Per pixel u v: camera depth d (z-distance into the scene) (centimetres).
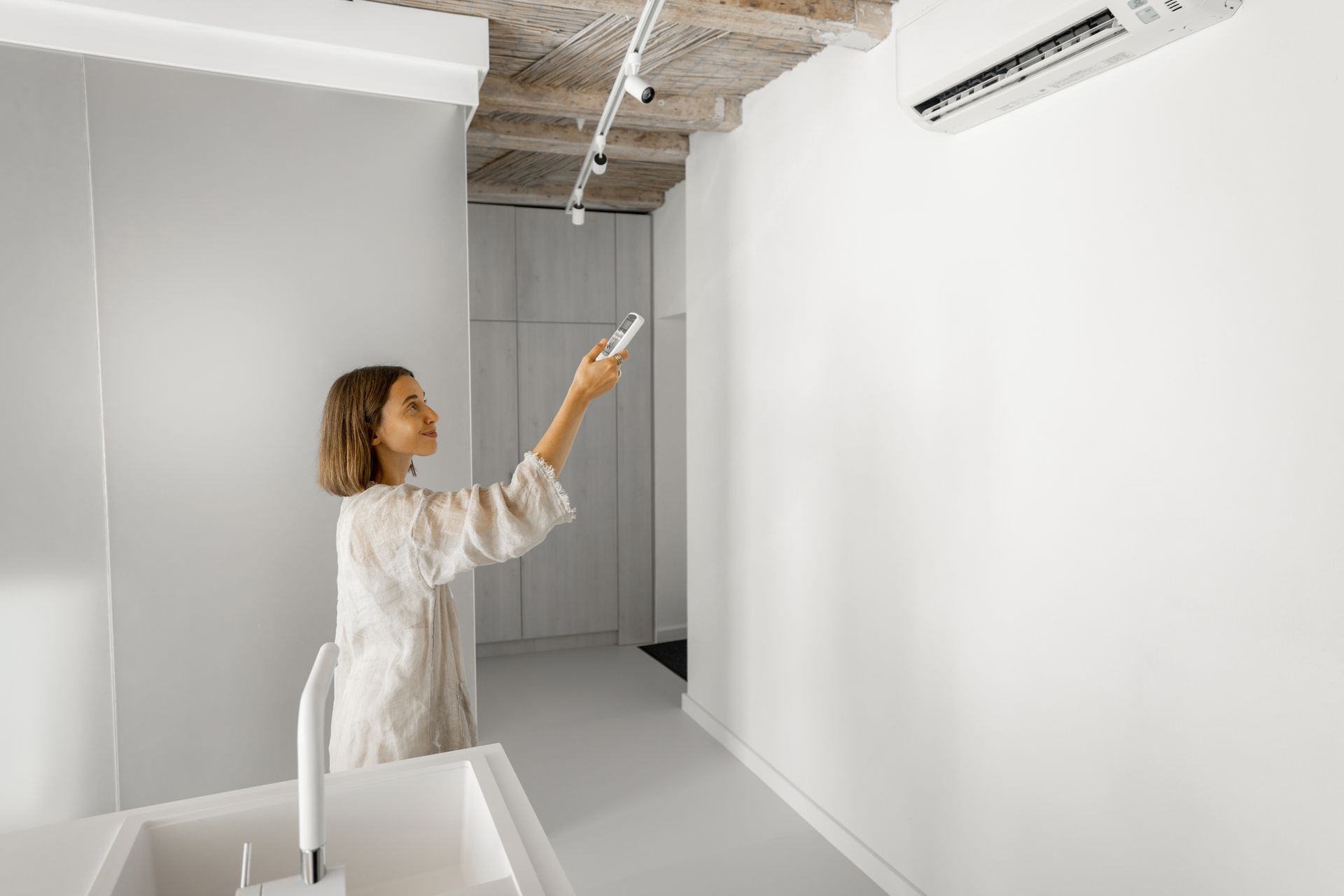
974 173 208
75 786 218
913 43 204
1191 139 154
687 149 373
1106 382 174
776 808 300
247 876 99
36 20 209
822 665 283
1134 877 172
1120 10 151
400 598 161
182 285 225
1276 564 143
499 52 275
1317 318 136
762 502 319
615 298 498
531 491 157
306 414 238
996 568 205
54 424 214
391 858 126
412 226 247
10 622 211
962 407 215
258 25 227
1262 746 147
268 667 236
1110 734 177
